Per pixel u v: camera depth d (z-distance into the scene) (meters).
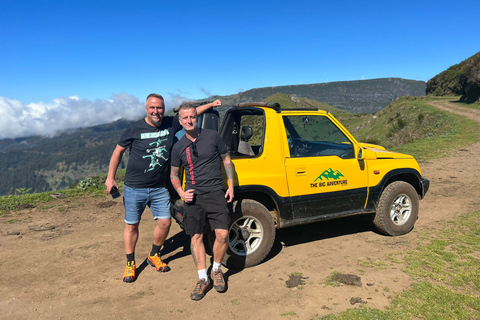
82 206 7.55
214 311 3.16
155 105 3.49
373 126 54.25
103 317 3.12
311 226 5.73
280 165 4.18
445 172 10.51
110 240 5.36
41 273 4.15
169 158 3.75
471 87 47.84
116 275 4.07
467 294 3.21
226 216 3.47
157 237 4.06
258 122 4.41
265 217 4.06
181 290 3.62
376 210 4.94
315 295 3.35
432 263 3.95
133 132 3.62
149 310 3.22
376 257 4.27
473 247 4.39
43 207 7.40
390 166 4.97
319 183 4.42
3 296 3.58
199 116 4.41
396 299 3.17
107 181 3.71
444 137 20.11
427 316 2.87
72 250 4.93
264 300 3.31
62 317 3.14
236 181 3.89
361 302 3.16
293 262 4.24
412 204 5.13
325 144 4.59
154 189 3.83
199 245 3.56
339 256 4.36
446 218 5.84
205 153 3.35
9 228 5.98
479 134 19.55
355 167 4.68
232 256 3.99
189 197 3.32
